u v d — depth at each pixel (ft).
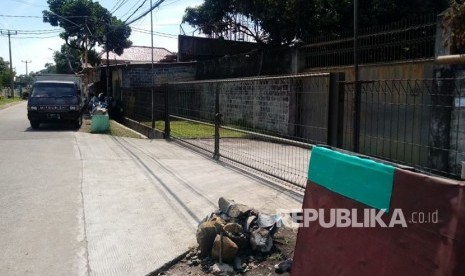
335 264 10.71
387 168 9.53
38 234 16.84
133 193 22.81
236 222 15.35
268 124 46.96
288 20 50.39
